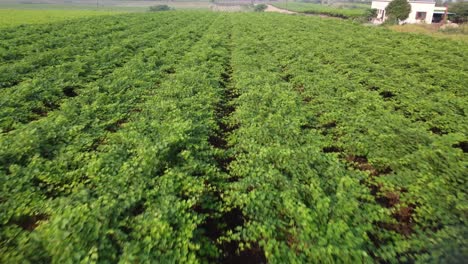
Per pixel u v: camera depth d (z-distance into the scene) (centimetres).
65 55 1933
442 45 2400
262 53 2152
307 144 962
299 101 1284
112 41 2458
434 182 764
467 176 793
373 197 721
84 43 2288
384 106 1284
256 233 636
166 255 544
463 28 3775
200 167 829
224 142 1084
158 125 998
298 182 755
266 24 3738
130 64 1770
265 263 622
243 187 759
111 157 834
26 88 1283
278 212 686
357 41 2497
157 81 1580
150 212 636
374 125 1048
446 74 1633
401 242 625
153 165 790
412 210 748
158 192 707
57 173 799
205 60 1905
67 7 10019
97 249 539
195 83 1437
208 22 4328
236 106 1352
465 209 681
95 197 695
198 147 907
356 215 660
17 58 1900
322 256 554
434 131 1156
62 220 576
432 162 853
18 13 5047
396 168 879
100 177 763
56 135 952
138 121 1069
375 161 915
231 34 3228
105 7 11238
